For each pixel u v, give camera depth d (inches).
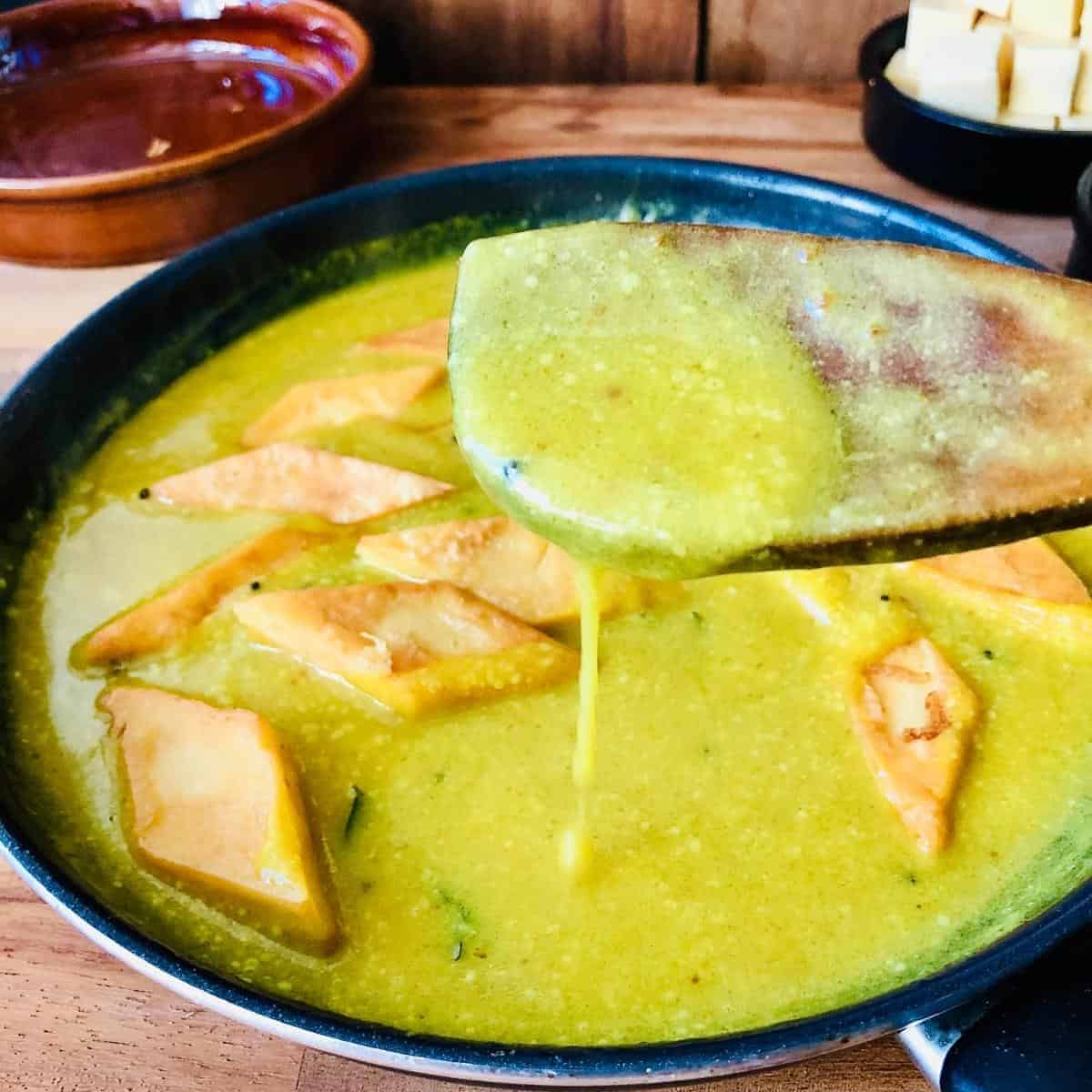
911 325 8.0
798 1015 8.2
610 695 10.0
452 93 18.5
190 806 9.1
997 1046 7.2
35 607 10.9
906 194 15.8
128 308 12.4
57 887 7.7
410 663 9.9
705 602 10.6
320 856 9.1
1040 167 14.7
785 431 7.6
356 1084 8.5
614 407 7.8
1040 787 9.3
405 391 12.6
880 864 8.9
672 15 18.2
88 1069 8.5
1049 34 15.3
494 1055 6.9
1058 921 7.3
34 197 14.0
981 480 7.3
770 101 17.8
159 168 14.1
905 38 16.9
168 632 10.5
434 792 9.5
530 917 8.7
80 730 9.9
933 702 9.7
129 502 11.8
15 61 17.7
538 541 10.8
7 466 11.0
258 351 13.5
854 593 10.5
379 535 11.0
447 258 14.5
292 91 17.6
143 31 18.2
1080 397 7.5
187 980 7.3
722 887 8.8
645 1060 6.9
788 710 9.9
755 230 8.5
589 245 8.6
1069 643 10.2
